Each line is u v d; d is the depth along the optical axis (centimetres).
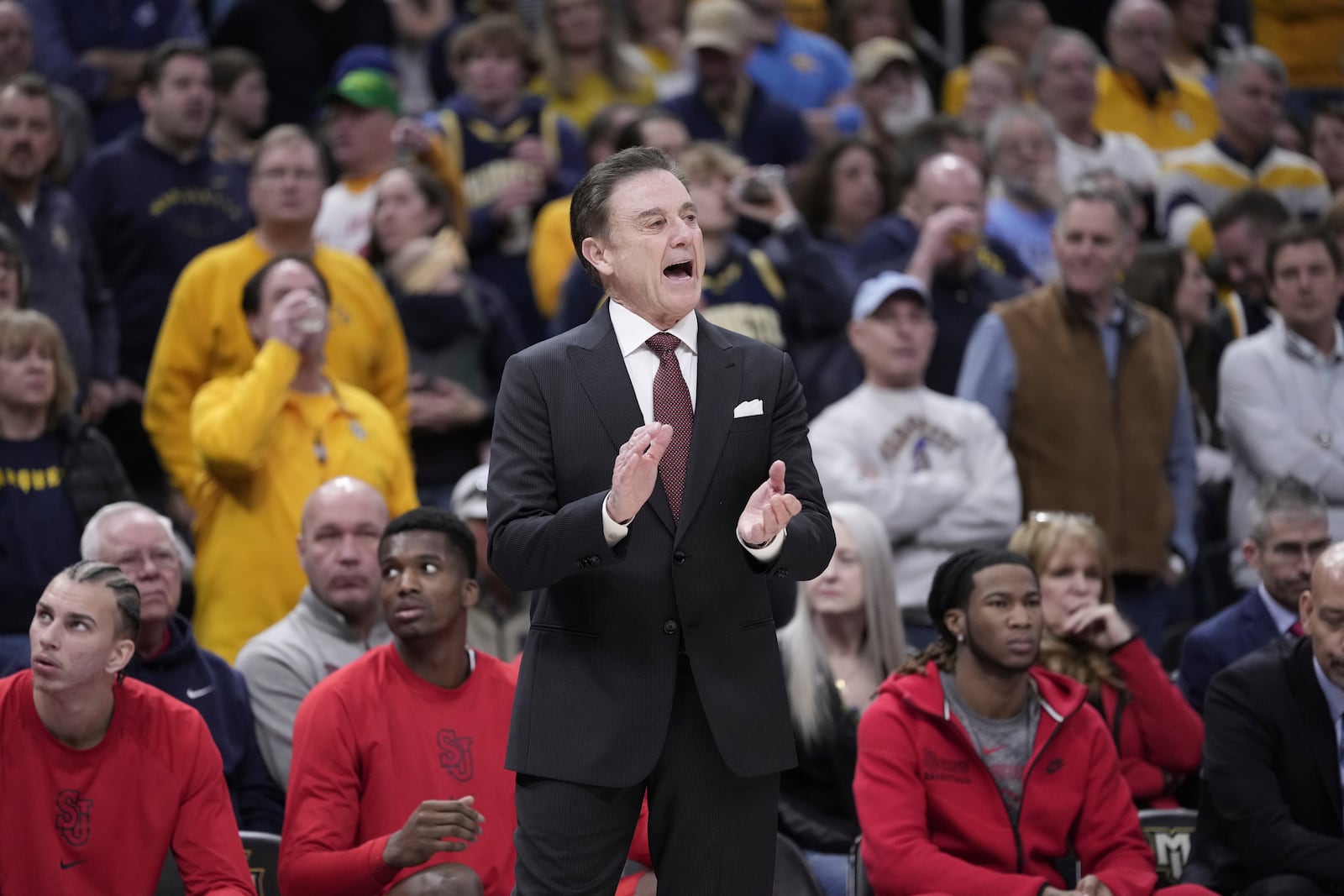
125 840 1284
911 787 1458
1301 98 3456
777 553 929
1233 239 2480
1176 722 1622
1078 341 2020
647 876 1329
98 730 1282
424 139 2416
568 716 960
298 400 1856
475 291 2264
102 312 2208
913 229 2308
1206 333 2403
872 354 1983
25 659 1611
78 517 1764
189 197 2328
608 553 909
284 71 2883
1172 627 2083
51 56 2672
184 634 1572
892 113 2898
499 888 1400
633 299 982
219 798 1320
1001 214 2536
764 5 3117
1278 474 2044
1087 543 1667
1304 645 1499
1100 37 3603
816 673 1638
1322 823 1476
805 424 1011
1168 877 1557
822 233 2469
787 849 1484
